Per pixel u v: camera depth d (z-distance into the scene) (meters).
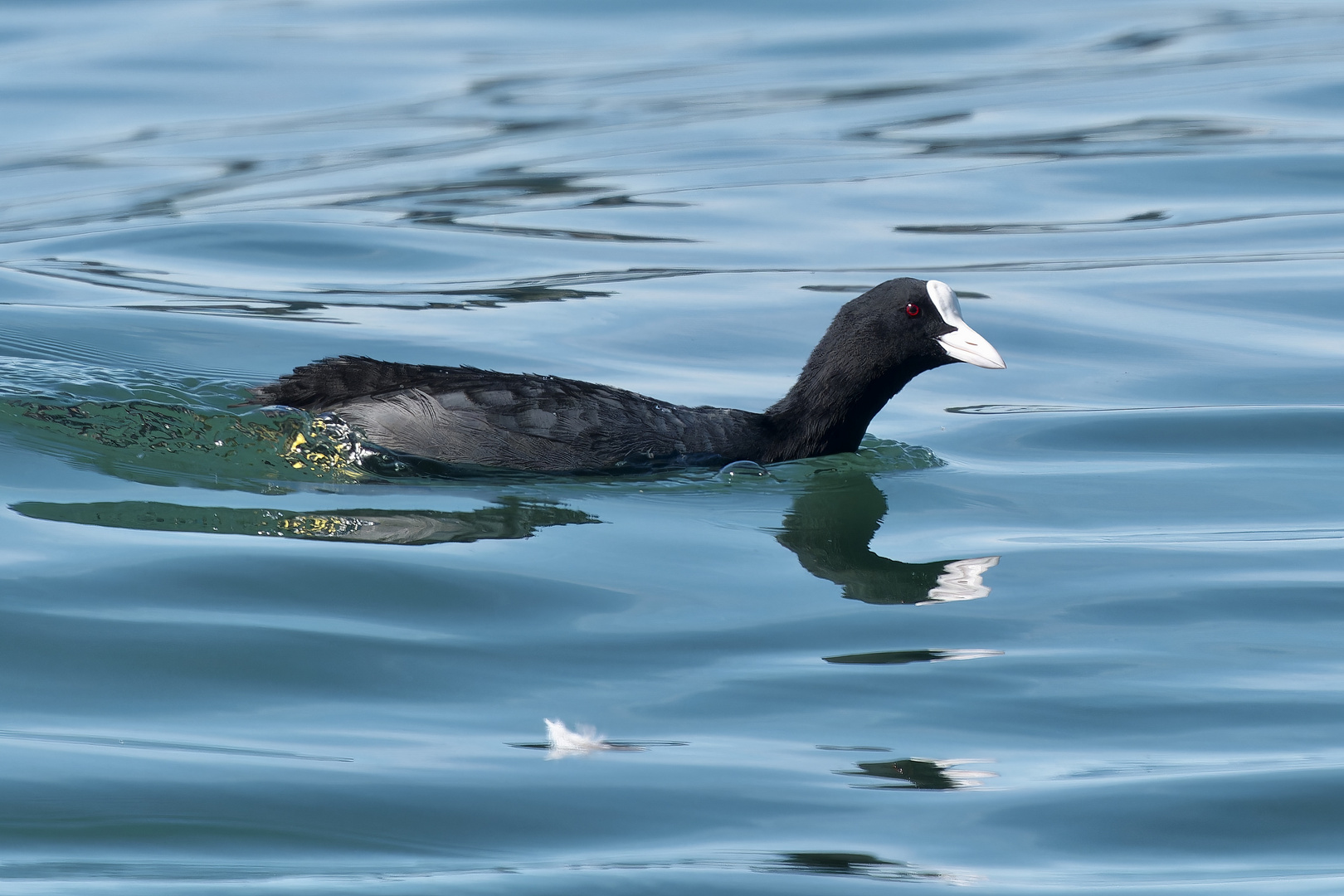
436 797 7.74
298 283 20.53
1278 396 16.66
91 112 29.19
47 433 13.73
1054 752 8.48
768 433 14.84
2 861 6.98
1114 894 6.89
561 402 13.91
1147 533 12.62
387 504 12.59
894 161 26.58
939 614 10.70
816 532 12.59
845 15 36.97
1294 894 6.90
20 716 8.55
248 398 14.20
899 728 8.76
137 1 37.97
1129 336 18.84
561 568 11.30
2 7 37.19
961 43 34.56
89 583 10.43
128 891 6.71
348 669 9.36
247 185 25.22
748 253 22.03
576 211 24.14
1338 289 20.27
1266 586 11.25
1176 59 32.84
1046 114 28.92
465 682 9.26
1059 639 10.23
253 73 31.81
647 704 9.01
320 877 6.90
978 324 19.25
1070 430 15.85
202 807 7.57
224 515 12.04
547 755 8.27
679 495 13.42
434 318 19.06
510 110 29.53
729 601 10.85
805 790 7.93
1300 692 9.31
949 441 15.73
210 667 9.30
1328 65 31.45
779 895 6.82
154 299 19.47
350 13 37.03
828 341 14.95
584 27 35.88
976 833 7.52
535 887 6.84
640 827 7.49
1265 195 24.39
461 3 38.00
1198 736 8.69
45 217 23.52
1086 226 23.11
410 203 24.39
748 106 29.91
